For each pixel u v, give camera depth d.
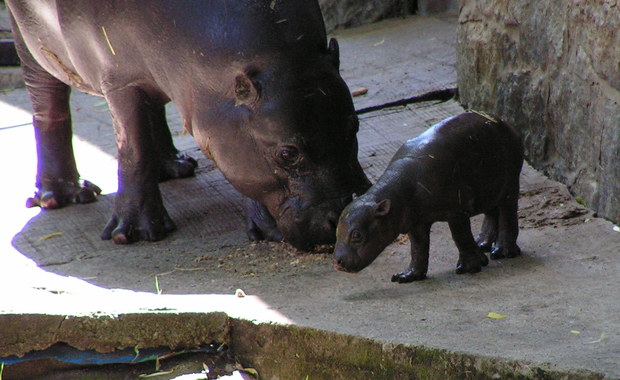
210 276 19.45
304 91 18.98
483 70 26.42
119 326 16.61
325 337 15.17
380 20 38.53
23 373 16.84
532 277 17.33
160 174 26.19
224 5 19.66
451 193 17.36
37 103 25.05
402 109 28.91
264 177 19.36
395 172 17.44
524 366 13.02
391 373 14.49
